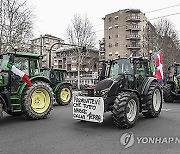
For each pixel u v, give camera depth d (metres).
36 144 5.32
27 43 24.89
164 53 41.78
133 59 7.97
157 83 8.99
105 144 5.30
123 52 62.69
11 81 8.04
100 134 6.17
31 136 6.02
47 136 6.00
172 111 10.27
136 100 7.15
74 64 68.31
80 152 4.76
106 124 7.38
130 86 7.85
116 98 6.84
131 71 8.01
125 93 6.97
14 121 8.12
